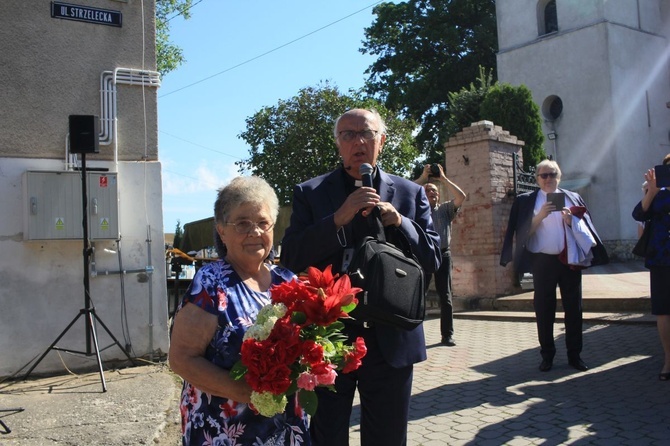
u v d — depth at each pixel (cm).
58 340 592
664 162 534
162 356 676
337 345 209
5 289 616
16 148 628
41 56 643
